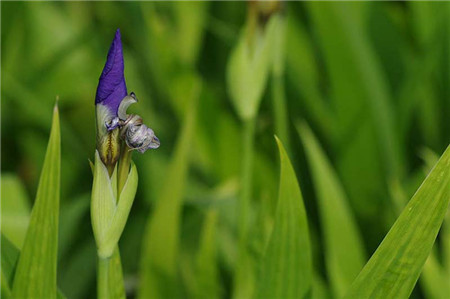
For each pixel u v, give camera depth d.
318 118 1.11
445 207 0.68
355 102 1.04
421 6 1.08
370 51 1.03
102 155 0.68
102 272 0.70
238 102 0.87
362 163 1.05
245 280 0.88
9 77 1.13
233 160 1.10
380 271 0.70
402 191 0.95
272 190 1.06
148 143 0.67
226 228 0.99
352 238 0.88
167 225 0.88
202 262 0.90
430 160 0.97
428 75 1.08
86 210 0.97
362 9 1.10
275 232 0.76
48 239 0.69
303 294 0.77
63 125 1.16
